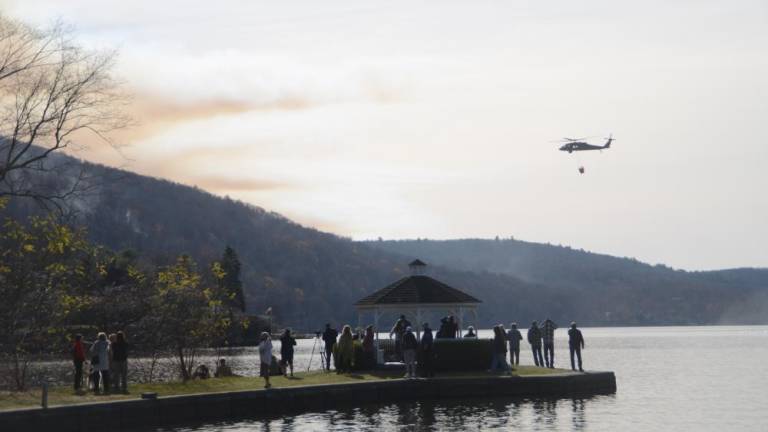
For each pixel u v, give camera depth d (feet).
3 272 150.51
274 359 151.02
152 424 107.76
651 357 309.83
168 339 170.19
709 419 118.83
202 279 181.27
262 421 114.01
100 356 117.91
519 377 142.51
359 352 154.30
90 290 194.39
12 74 147.43
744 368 238.48
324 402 127.44
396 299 159.84
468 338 155.33
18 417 94.22
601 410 126.11
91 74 152.15
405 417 117.60
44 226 154.40
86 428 100.42
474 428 107.55
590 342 529.04
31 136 148.97
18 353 161.27
